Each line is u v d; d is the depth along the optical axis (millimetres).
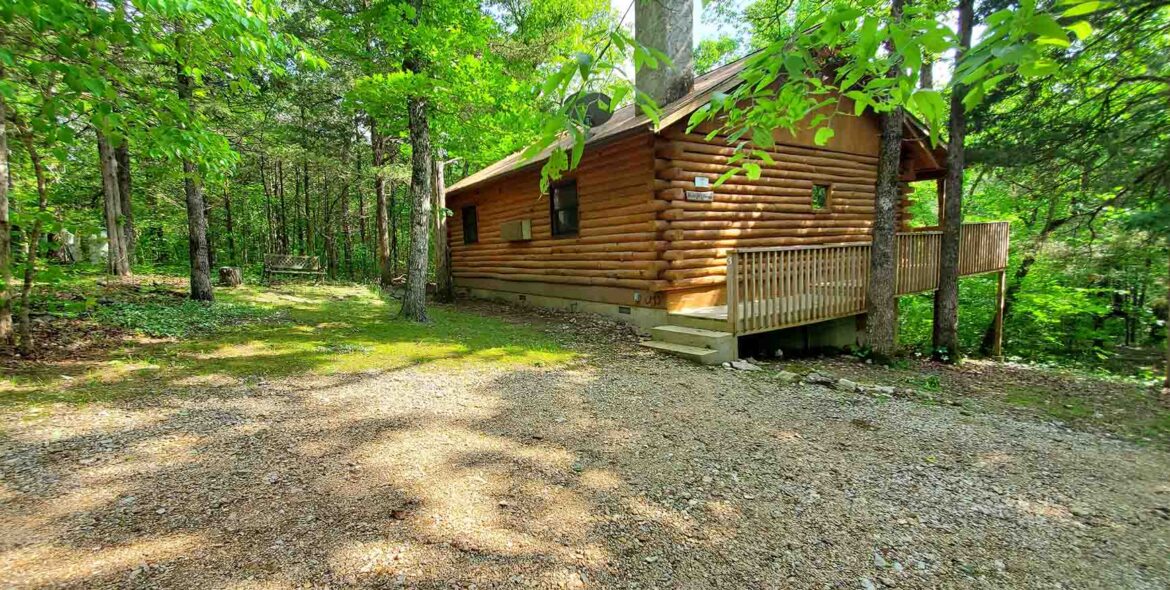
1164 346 14617
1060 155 7836
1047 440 4008
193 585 1977
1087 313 13344
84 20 3193
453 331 7590
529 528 2475
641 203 7934
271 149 14367
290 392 4324
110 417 3537
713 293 8281
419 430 3629
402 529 2410
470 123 8430
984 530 2611
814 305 7266
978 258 9820
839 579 2186
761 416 4242
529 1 15047
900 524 2633
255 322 7488
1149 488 3160
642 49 1539
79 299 7586
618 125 8430
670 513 2664
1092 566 2338
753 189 8547
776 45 1830
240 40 4070
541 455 3311
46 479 2680
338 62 13469
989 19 1342
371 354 5871
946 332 8406
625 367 5793
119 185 12922
